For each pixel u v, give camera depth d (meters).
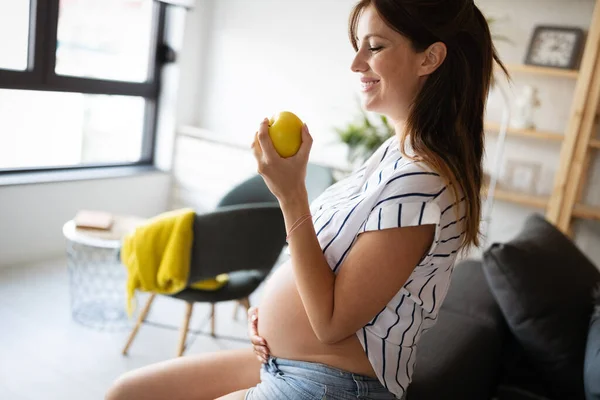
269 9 4.11
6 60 3.28
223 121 4.39
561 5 3.31
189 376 1.29
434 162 1.00
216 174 4.14
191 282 2.20
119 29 3.92
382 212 0.98
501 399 2.04
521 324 1.85
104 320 2.80
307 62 4.02
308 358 1.12
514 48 3.44
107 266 3.41
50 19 3.39
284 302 1.15
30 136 3.53
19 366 2.29
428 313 1.11
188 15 4.18
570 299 1.84
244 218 2.15
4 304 2.80
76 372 2.31
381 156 1.16
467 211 1.06
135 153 4.31
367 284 0.99
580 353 1.79
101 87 3.83
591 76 3.03
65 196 3.59
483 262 1.90
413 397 1.39
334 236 1.06
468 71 1.04
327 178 2.76
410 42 1.00
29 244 3.42
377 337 1.07
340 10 3.86
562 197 3.16
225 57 4.32
